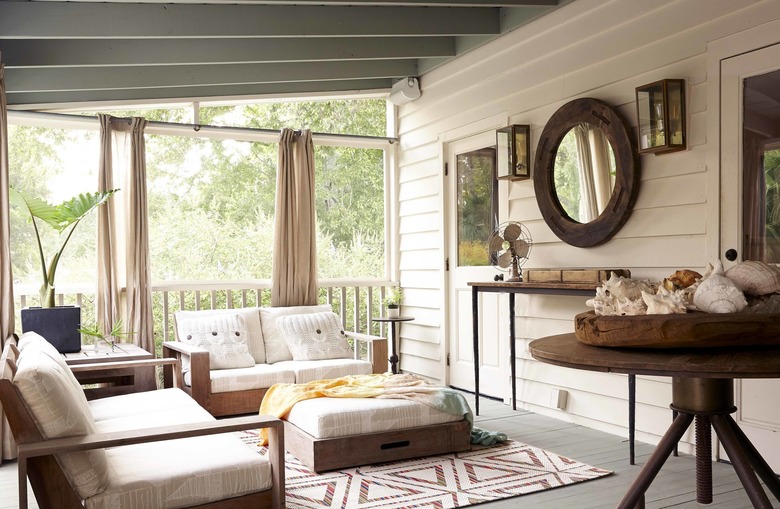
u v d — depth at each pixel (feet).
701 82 12.85
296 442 12.98
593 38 15.21
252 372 16.43
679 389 7.21
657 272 13.79
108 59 16.66
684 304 6.86
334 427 12.34
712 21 12.61
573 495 11.04
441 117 20.59
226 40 17.47
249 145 24.09
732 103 12.28
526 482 11.63
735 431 7.14
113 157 18.80
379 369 17.51
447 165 20.52
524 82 17.24
